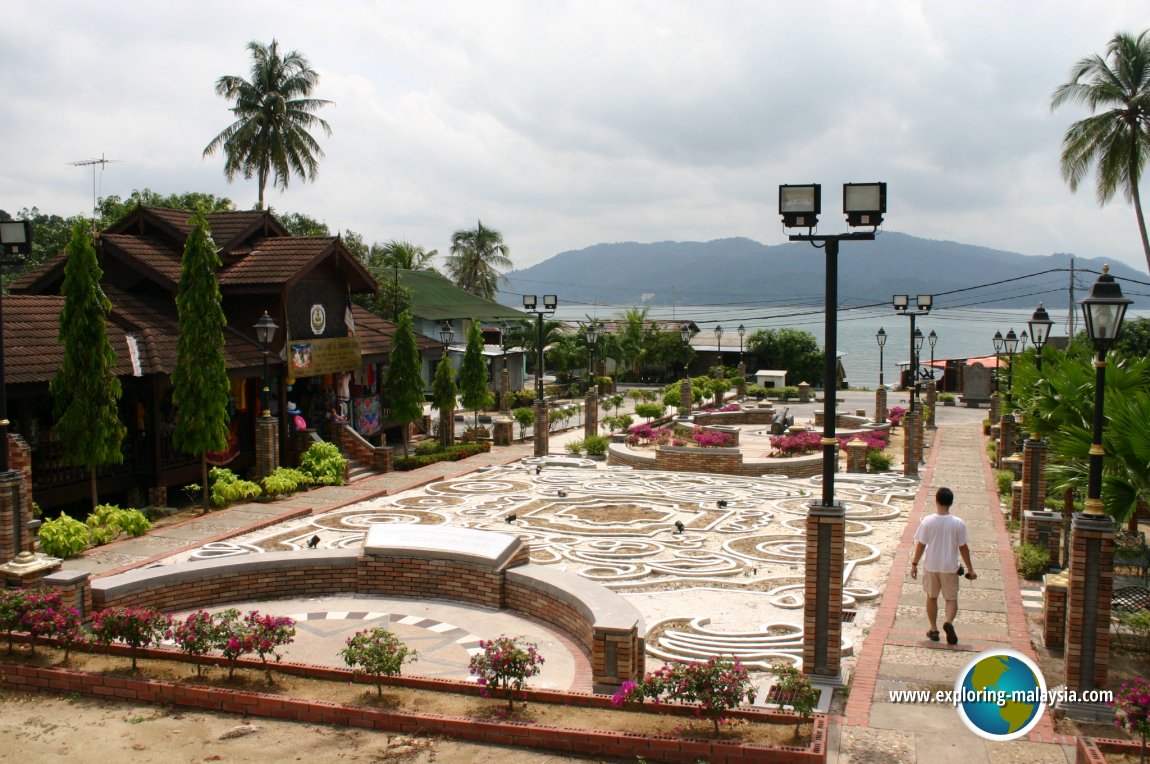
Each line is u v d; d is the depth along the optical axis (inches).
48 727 360.5
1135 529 630.5
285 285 1008.9
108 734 353.4
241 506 848.9
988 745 343.6
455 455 1220.5
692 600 579.2
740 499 927.7
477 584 540.4
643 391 2213.3
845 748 340.8
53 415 758.5
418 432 1496.1
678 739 325.1
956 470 1134.4
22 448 684.1
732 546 722.8
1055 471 595.8
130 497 879.1
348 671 396.8
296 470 955.3
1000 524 778.2
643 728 339.9
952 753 336.8
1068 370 675.4
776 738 327.6
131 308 945.5
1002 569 619.5
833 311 408.5
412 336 1243.8
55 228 1843.0
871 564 669.9
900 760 331.3
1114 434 516.7
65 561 633.6
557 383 2491.4
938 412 2003.0
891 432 1592.0
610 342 2576.3
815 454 1229.1
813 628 404.8
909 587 574.2
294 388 1176.2
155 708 378.9
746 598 584.1
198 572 531.2
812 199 403.9
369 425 1250.0
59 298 904.9
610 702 362.0
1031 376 750.5
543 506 882.8
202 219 823.1
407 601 549.6
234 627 402.6
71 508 853.8
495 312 2549.2
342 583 563.5
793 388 2329.0
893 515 842.2
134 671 398.6
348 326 1163.3
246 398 1064.2
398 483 1010.1
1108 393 559.2
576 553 692.7
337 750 338.3
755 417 1785.2
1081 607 371.9
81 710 377.1
